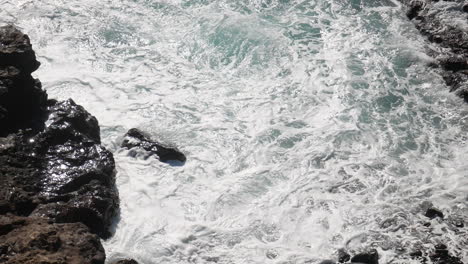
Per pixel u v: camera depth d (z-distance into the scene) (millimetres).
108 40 15469
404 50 15461
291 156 12219
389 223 10805
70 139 11531
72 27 15844
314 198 11250
